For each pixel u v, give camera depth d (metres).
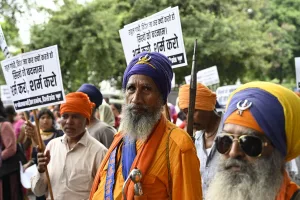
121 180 2.61
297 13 31.69
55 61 4.05
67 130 3.91
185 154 2.53
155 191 2.51
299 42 31.19
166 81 2.71
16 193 5.82
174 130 2.62
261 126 1.80
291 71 30.42
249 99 1.85
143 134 2.58
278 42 27.44
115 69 19.73
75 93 4.04
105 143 4.74
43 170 3.81
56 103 4.04
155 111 2.64
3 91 10.72
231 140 1.86
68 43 18.11
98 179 2.80
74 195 3.82
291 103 1.83
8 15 16.02
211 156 3.38
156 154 2.56
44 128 6.79
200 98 3.73
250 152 1.81
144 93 2.64
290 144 1.84
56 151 4.02
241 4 22.88
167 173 2.54
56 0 18.34
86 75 19.80
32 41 18.05
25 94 4.27
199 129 3.78
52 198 3.77
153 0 19.64
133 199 2.48
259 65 21.67
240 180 1.82
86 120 4.09
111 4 19.38
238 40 20.84
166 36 3.79
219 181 1.87
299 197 1.83
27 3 16.20
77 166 3.85
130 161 2.60
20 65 4.29
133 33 4.03
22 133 7.82
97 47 17.72
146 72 2.64
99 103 5.34
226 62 20.48
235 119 1.86
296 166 3.31
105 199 2.62
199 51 19.36
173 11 3.72
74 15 18.03
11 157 5.75
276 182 1.80
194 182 2.53
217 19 19.88
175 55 3.75
